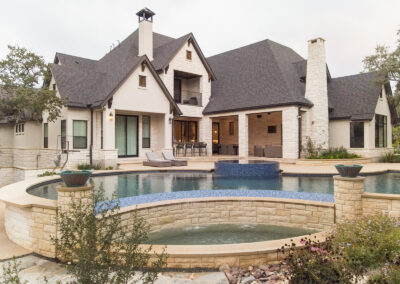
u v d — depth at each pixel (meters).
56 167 14.74
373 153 19.95
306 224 7.43
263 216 7.93
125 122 19.05
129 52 20.92
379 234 4.34
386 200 6.49
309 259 3.61
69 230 3.31
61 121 17.58
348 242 4.30
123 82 16.80
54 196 8.88
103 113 16.50
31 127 20.27
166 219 7.43
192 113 22.80
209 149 23.33
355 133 20.11
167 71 21.11
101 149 16.47
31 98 16.12
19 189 7.51
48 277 4.34
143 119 19.91
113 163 16.47
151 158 17.52
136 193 10.20
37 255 5.29
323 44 19.62
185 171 15.62
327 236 4.88
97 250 3.24
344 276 3.38
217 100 23.47
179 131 23.83
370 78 21.38
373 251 4.03
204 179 13.50
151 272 3.58
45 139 20.06
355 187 6.72
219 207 8.02
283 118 18.81
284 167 16.55
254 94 20.98
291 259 3.78
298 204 7.54
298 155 18.72
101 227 3.40
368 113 19.39
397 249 4.03
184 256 4.52
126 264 3.26
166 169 15.70
